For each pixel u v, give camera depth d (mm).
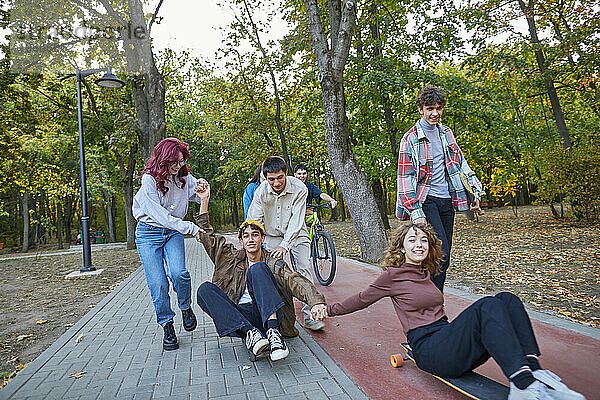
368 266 8258
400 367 3076
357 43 15086
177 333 4469
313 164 30703
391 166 15328
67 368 3500
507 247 10367
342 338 3887
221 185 36094
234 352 3699
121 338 4371
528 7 15570
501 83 16969
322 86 9297
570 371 2832
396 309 2795
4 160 17906
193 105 33938
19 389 3072
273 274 3375
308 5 9227
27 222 28281
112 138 14758
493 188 19656
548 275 6789
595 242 10039
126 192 18938
